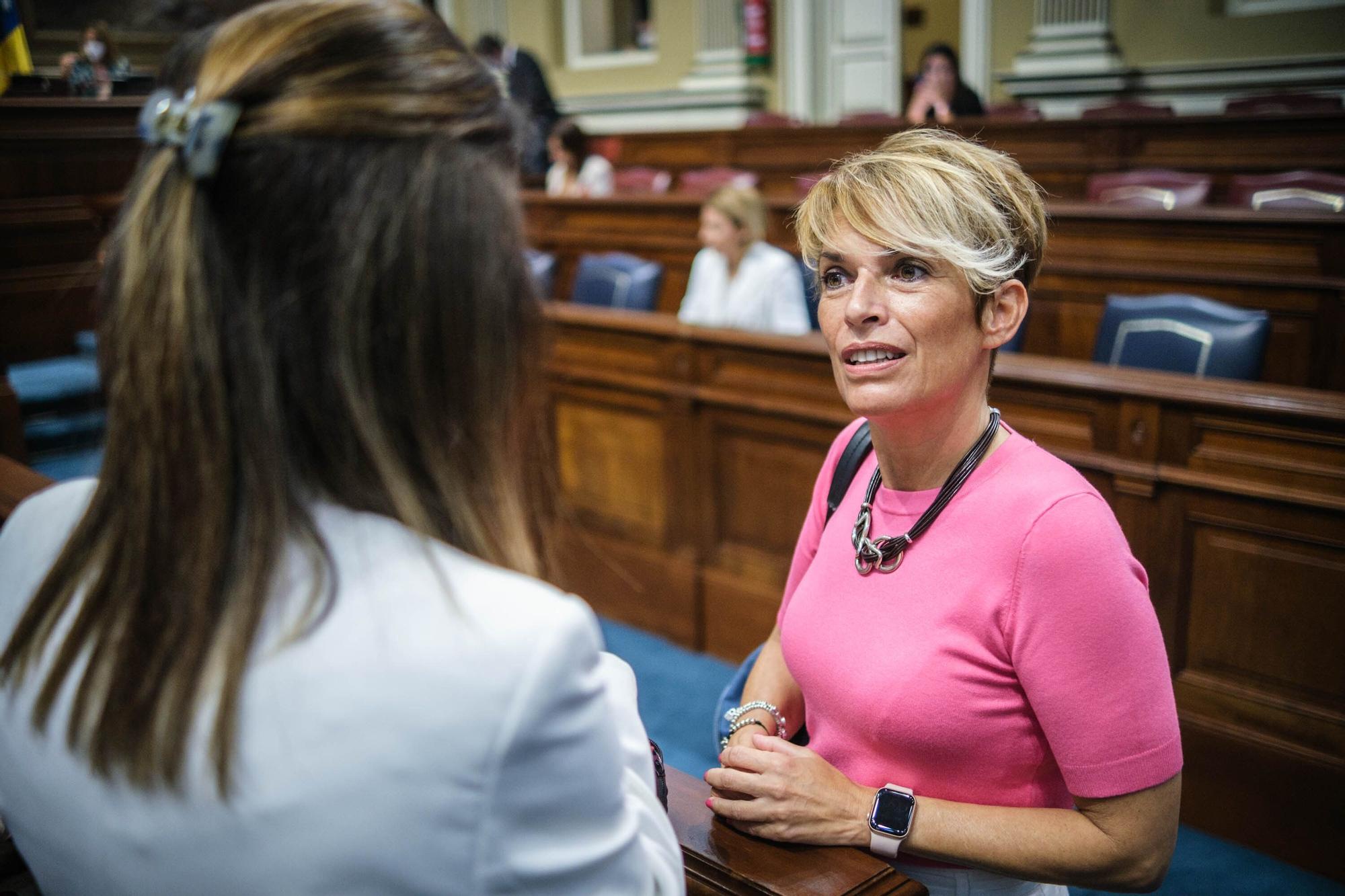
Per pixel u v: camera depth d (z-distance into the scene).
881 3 9.91
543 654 0.58
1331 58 7.81
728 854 1.11
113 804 0.60
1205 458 2.40
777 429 3.20
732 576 3.43
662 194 6.41
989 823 1.11
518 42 12.28
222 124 0.59
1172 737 1.09
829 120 10.45
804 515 3.20
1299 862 2.39
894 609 1.18
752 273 4.72
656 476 3.59
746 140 8.21
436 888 0.57
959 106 7.50
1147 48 8.66
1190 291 4.34
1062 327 4.70
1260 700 2.41
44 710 0.63
